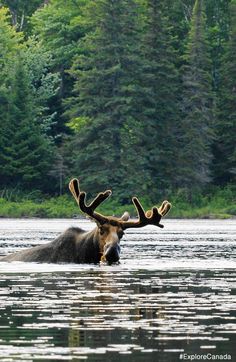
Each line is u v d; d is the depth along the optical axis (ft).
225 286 114.73
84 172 653.71
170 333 79.46
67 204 636.07
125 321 85.56
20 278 121.29
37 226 411.75
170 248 200.75
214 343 75.10
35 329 81.25
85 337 77.71
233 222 528.22
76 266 136.67
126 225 134.82
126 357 70.13
